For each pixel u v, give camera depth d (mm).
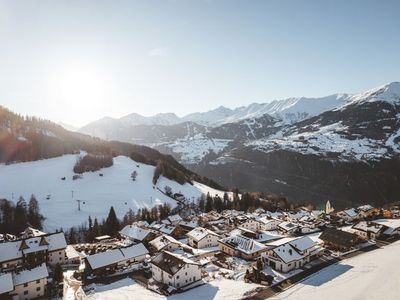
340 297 73812
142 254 96688
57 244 101750
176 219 160750
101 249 109875
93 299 71500
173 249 109812
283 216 173875
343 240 108688
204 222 157000
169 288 77000
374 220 145875
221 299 72500
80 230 158875
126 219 168000
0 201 178375
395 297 74062
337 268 91062
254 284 81000
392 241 116688
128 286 79750
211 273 88875
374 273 87000
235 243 108250
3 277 72625
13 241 98562
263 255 96688
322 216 167250
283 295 74625
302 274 87312
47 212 183625
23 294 73875
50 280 81125
